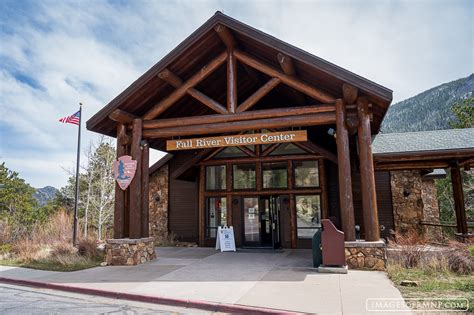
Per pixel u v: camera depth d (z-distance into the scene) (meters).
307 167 12.91
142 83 9.52
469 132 12.20
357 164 12.74
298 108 9.06
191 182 15.13
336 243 7.92
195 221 14.81
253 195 13.25
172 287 6.57
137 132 10.16
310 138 13.23
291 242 12.59
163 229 15.13
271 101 14.09
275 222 12.85
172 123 10.01
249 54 9.74
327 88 9.44
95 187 28.41
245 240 13.12
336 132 8.78
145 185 10.20
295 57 8.44
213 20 9.04
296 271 7.94
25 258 10.57
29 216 32.75
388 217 13.05
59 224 16.48
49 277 7.87
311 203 12.71
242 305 5.27
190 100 11.99
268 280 7.02
